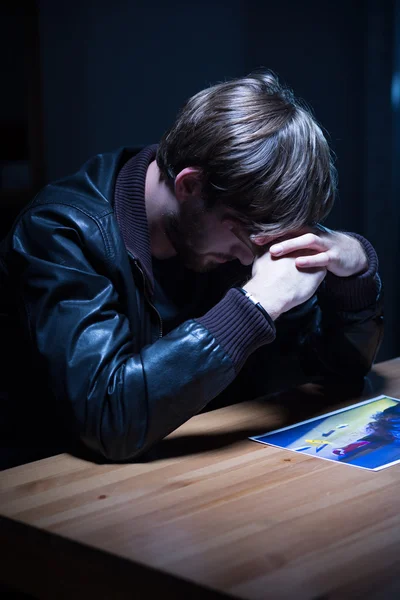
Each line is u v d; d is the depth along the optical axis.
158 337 1.43
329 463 1.09
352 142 3.33
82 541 0.83
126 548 0.81
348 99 3.30
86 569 0.83
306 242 1.27
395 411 1.37
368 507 0.92
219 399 1.77
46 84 2.76
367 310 1.52
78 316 1.20
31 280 1.26
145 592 0.77
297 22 3.38
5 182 2.76
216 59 3.34
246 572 0.75
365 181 3.30
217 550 0.80
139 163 1.44
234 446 1.18
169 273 1.54
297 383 1.84
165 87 3.16
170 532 0.85
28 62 2.68
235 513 0.91
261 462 1.10
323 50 3.33
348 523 0.87
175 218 1.38
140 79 3.07
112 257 1.33
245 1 3.41
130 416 1.11
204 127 1.27
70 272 1.25
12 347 1.47
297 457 1.12
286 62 3.42
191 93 3.27
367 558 0.77
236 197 1.24
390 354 3.34
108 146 2.99
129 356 1.18
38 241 1.31
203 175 1.27
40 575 0.89
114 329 1.20
